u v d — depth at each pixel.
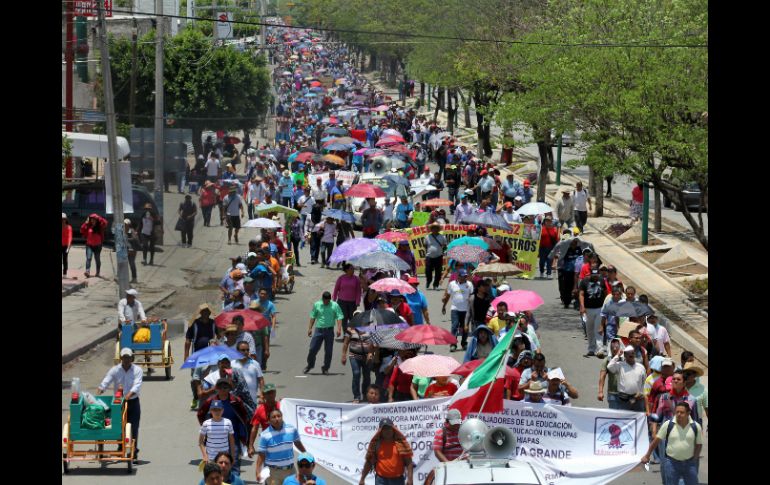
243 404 32.91
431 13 136.62
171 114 116.62
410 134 139.12
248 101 120.88
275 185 89.31
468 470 26.45
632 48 56.25
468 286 49.75
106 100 57.84
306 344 52.16
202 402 34.91
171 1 138.00
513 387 35.38
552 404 33.97
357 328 39.81
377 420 33.62
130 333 45.59
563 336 53.28
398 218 76.25
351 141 116.12
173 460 35.62
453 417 31.25
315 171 100.50
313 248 72.69
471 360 39.16
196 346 41.25
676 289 62.56
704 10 58.03
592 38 61.41
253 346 38.59
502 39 95.12
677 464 31.12
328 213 71.12
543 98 61.41
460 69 112.56
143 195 74.94
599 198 88.75
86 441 33.97
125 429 34.50
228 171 89.12
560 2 80.06
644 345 40.56
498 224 63.66
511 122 80.44
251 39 161.50
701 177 55.31
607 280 49.31
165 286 66.31
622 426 33.91
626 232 79.88
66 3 86.75
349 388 44.28
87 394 34.44
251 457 32.59
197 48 117.88
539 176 97.12
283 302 61.50
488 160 123.00
